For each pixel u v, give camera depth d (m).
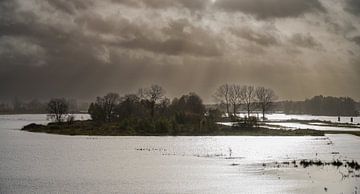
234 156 92.12
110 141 131.50
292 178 63.38
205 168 74.81
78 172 71.12
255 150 103.81
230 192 55.09
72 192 55.47
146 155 94.44
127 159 87.56
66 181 62.81
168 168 75.12
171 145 117.44
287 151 101.50
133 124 169.75
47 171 71.94
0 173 69.81
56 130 177.38
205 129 160.88
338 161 79.69
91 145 118.31
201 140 133.50
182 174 68.75
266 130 165.25
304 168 73.06
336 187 56.25
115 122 190.38
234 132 161.00
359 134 161.00
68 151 102.88
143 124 165.25
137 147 111.81
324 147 110.88
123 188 57.91
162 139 138.75
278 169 72.44
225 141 130.62
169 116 188.38
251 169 73.12
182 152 99.94
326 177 63.72
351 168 72.06
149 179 64.38
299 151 101.38
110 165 79.06
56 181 62.75
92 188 57.81
